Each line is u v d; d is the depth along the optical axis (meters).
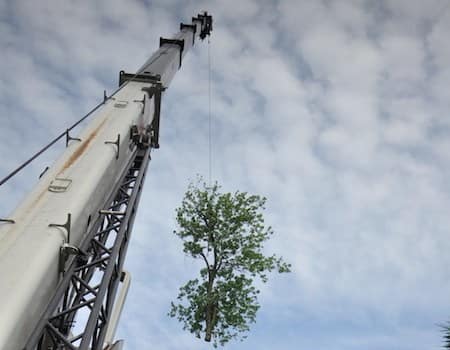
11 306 5.57
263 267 14.34
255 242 14.78
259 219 15.17
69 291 7.82
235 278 14.27
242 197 15.35
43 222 6.78
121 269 9.01
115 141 9.00
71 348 6.66
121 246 9.32
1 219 6.66
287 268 14.78
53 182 7.55
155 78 12.32
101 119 9.69
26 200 7.16
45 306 6.71
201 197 15.39
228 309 13.86
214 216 14.98
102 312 8.09
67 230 6.80
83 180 7.73
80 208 7.31
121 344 7.90
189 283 14.40
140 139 10.67
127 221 9.00
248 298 14.04
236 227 14.85
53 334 6.77
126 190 10.48
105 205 9.07
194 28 22.14
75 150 8.45
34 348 6.35
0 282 5.75
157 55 15.44
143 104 10.88
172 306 14.19
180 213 15.33
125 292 8.94
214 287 14.16
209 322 13.63
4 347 5.32
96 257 8.42
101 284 7.57
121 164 9.74
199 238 14.91
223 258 14.65
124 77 12.44
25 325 5.91
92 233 8.42
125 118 9.90
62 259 6.67
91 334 6.81
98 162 8.24
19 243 6.34
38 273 6.07
